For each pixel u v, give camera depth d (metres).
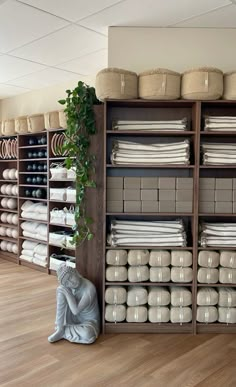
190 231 2.88
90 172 2.79
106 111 2.63
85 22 2.78
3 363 2.24
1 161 5.14
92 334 2.54
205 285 2.68
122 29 2.89
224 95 2.60
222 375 2.12
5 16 2.67
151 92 2.54
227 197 2.68
